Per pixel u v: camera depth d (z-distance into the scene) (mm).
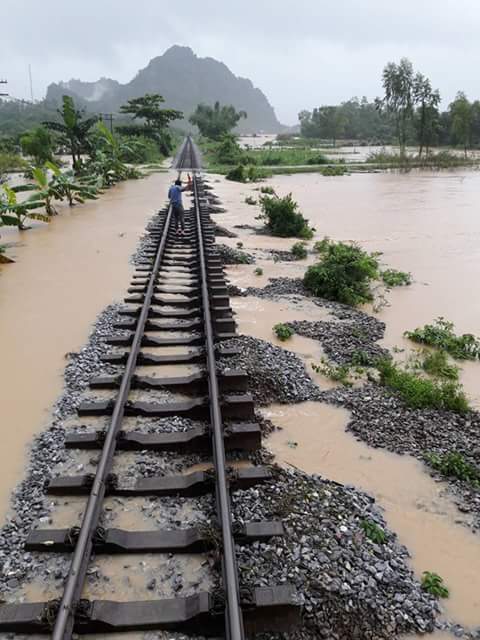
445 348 8547
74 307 9625
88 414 5863
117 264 12797
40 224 18406
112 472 4875
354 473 5309
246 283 11922
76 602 3514
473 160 54875
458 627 3688
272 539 4125
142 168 45938
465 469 5242
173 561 3973
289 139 133125
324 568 3926
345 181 38781
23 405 6227
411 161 50750
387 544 4316
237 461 5258
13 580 3789
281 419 6273
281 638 3520
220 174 42594
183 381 6426
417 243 16781
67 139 33656
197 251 13727
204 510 4473
